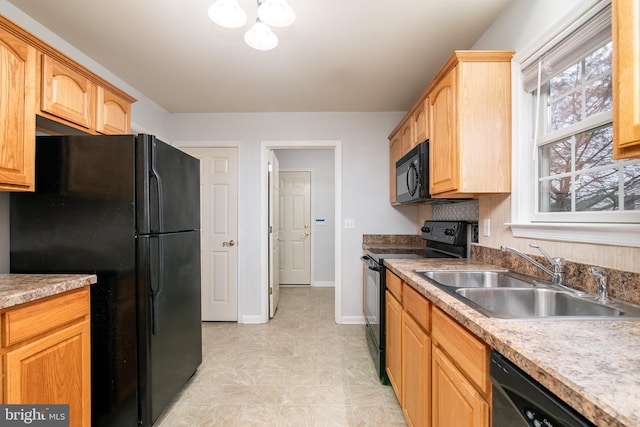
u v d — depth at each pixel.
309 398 1.80
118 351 1.44
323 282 4.78
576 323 0.79
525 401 0.62
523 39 1.46
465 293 1.16
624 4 0.70
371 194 3.10
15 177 1.25
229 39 1.84
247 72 2.26
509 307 1.18
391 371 1.78
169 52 1.98
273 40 1.43
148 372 1.46
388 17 1.63
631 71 0.69
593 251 1.09
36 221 1.45
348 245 3.10
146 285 1.44
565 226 1.17
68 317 1.22
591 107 1.18
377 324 2.04
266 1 1.22
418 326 1.32
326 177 4.79
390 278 1.82
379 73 2.28
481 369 0.80
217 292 3.15
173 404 1.74
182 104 2.89
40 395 1.10
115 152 1.44
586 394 0.47
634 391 0.47
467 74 1.51
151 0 1.49
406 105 2.93
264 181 3.12
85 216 1.44
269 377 2.04
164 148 1.59
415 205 3.02
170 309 1.66
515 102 1.50
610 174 1.11
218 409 1.70
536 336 0.70
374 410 1.69
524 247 1.45
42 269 1.45
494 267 1.60
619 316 0.85
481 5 1.56
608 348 0.64
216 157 3.15
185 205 1.86
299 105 2.93
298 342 2.61
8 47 1.22
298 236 4.81
